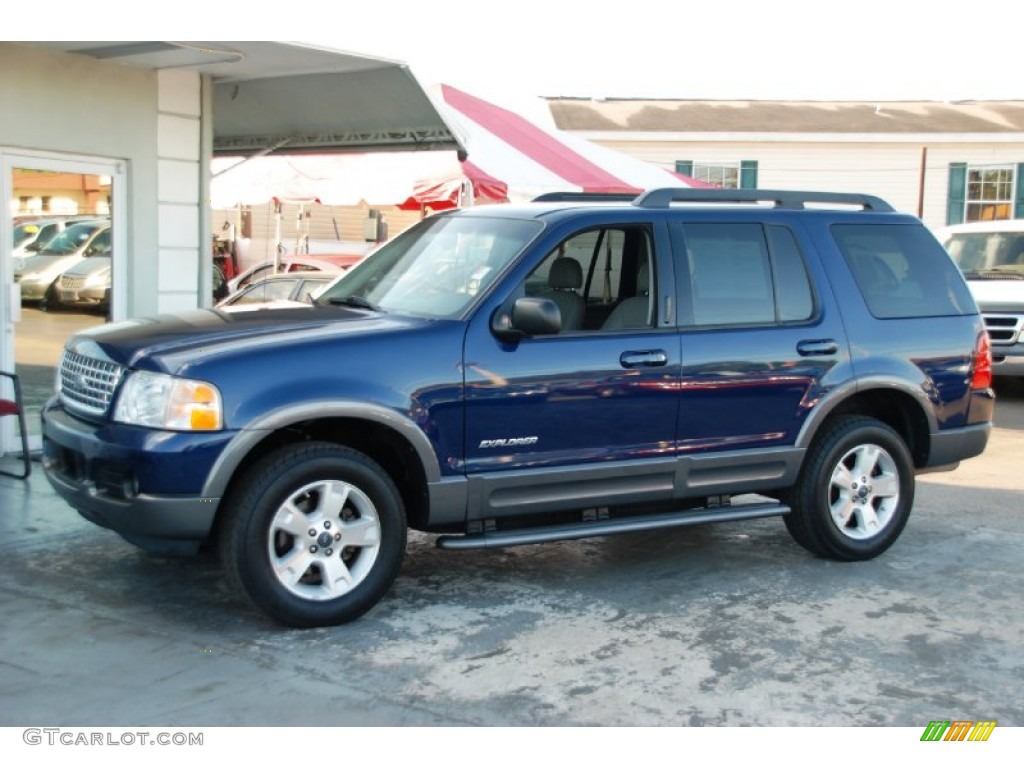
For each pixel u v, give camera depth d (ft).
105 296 29.63
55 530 21.97
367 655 16.28
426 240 20.68
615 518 19.51
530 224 19.22
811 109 88.89
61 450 17.76
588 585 19.88
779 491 21.27
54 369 28.71
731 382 19.66
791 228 20.92
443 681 15.43
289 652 16.31
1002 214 81.76
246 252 78.69
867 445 21.22
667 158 83.41
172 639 16.70
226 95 33.37
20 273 27.58
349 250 79.41
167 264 30.86
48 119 27.50
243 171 46.11
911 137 81.61
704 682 15.57
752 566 21.22
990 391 22.62
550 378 18.20
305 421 17.17
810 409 20.43
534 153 45.75
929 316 21.83
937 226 82.99
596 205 19.95
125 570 19.79
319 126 35.86
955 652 16.92
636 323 19.43
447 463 17.61
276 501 16.51
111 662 15.81
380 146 35.91
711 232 20.16
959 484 29.14
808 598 19.33
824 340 20.52
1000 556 22.15
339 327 17.57
